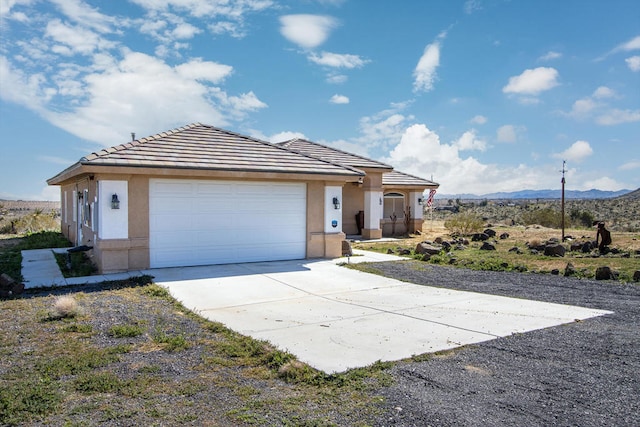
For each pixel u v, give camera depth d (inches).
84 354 240.5
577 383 209.0
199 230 546.9
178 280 461.7
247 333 288.2
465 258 630.5
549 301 383.2
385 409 182.1
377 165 936.3
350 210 994.1
